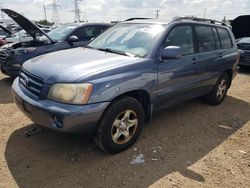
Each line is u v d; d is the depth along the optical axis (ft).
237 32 42.60
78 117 9.95
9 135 13.24
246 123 16.66
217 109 18.62
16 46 23.53
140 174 10.65
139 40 13.55
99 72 10.64
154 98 12.91
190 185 10.19
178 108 18.11
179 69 13.96
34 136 13.15
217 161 11.98
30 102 10.68
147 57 12.51
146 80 12.12
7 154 11.55
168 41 13.58
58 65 11.30
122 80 11.07
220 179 10.70
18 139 12.84
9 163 10.93
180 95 14.74
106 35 15.53
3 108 16.90
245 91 24.16
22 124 14.52
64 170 10.64
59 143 12.58
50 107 10.08
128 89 11.35
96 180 10.16
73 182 9.98
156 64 12.62
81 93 10.04
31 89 11.18
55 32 25.72
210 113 17.71
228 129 15.56
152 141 13.26
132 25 15.12
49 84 10.44
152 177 10.52
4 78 25.11
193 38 15.49
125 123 11.73
